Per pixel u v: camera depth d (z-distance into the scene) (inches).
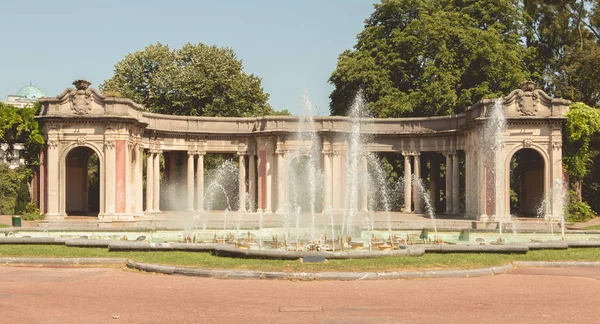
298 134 2044.8
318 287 745.0
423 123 2080.5
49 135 1738.4
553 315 593.9
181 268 843.4
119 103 1752.0
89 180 2669.8
